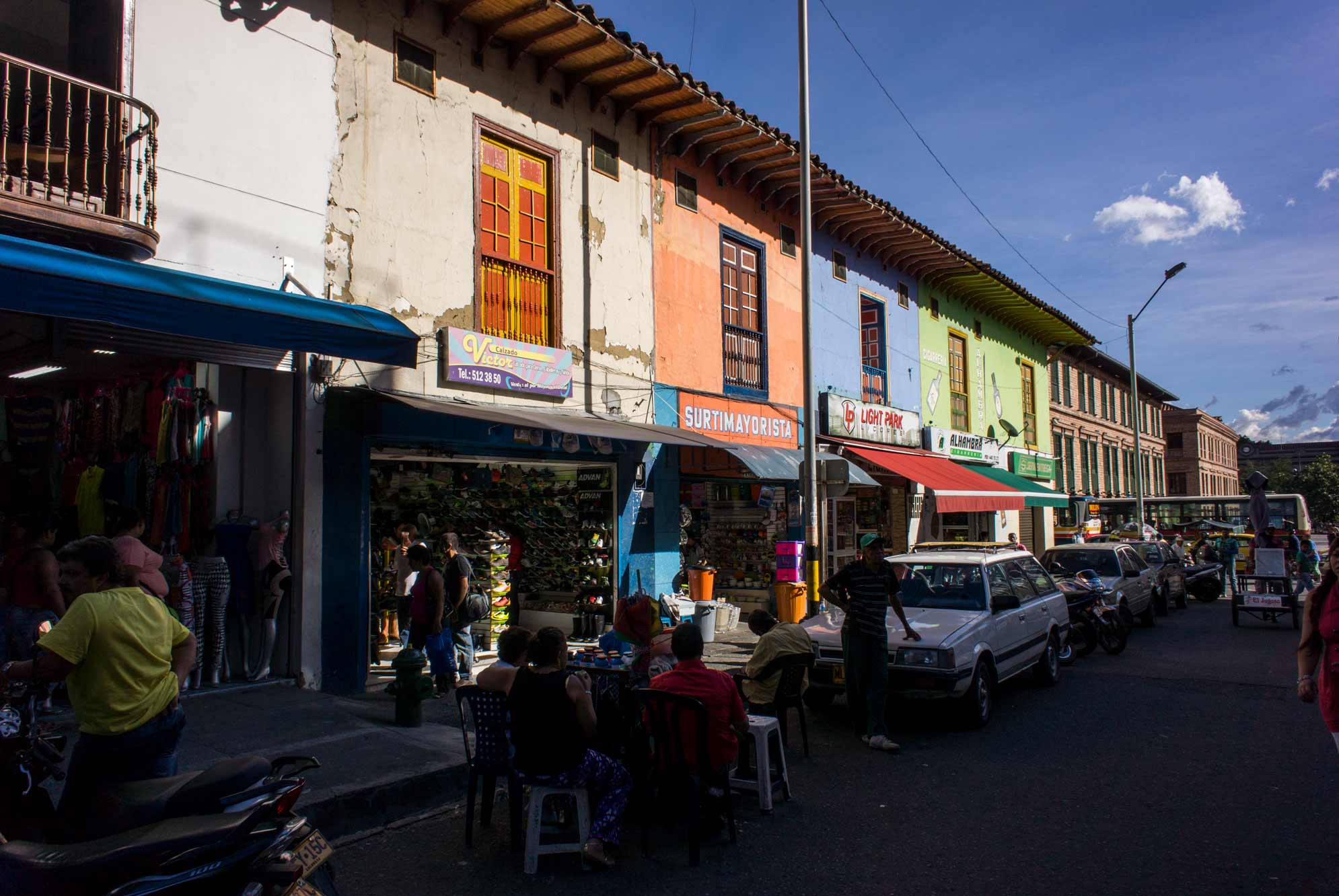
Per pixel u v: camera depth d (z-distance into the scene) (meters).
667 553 13.30
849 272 18.61
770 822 5.84
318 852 3.37
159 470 8.10
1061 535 29.06
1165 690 10.23
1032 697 9.88
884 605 7.81
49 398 9.34
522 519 12.22
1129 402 42.12
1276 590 16.64
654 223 13.34
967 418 23.75
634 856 5.29
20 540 6.58
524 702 5.09
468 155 10.41
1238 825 5.66
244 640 8.27
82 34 7.53
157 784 3.60
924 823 5.78
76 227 6.48
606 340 12.24
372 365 9.16
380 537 10.67
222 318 6.34
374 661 10.15
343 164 9.06
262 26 8.45
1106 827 5.64
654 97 12.52
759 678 7.16
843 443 17.20
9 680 3.77
